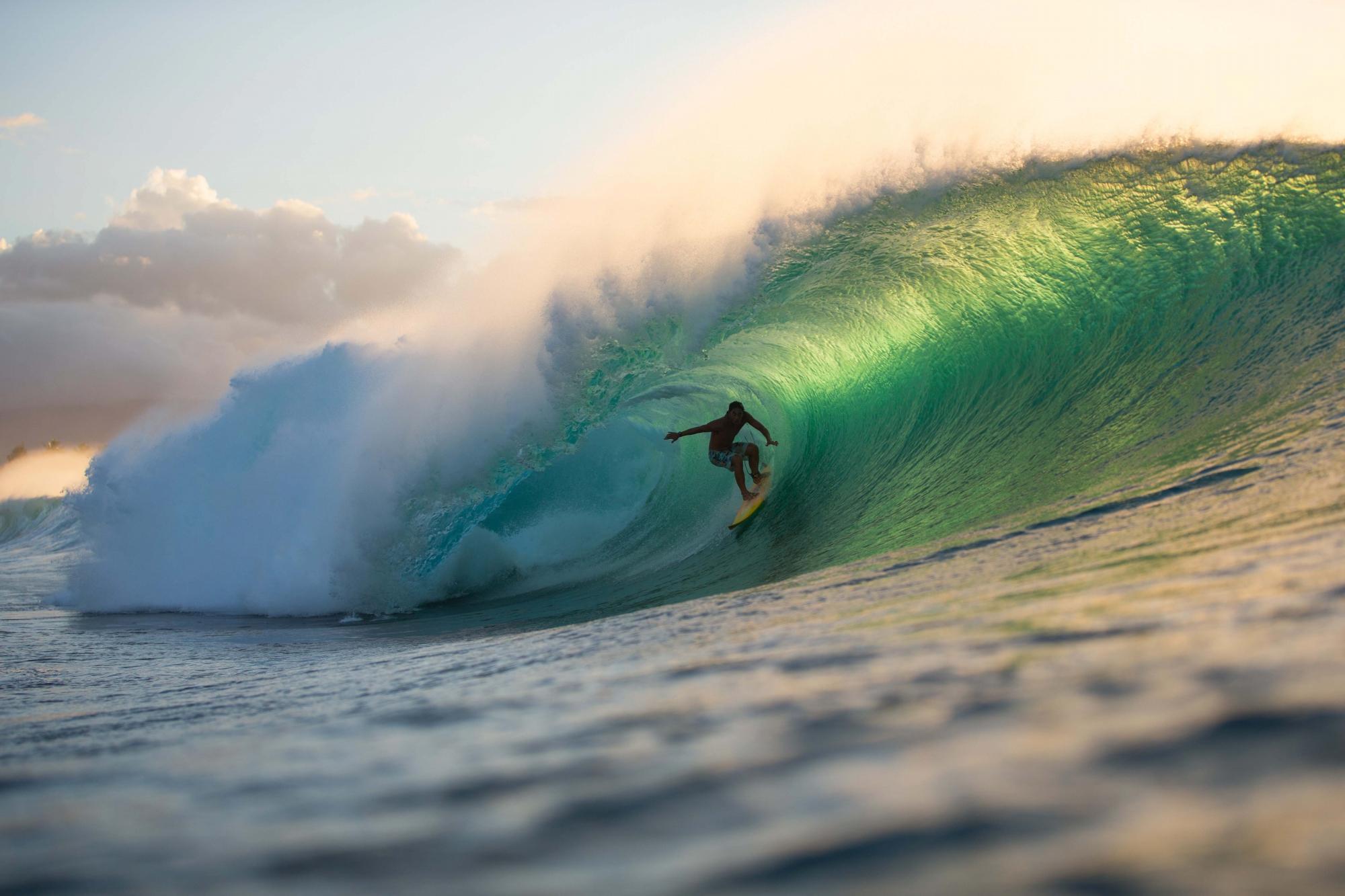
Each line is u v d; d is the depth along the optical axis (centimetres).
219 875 89
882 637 195
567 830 89
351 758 143
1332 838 60
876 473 856
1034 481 562
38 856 104
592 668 238
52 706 398
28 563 2353
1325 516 252
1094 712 102
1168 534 290
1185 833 65
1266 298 671
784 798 89
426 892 76
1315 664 106
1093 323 789
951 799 80
